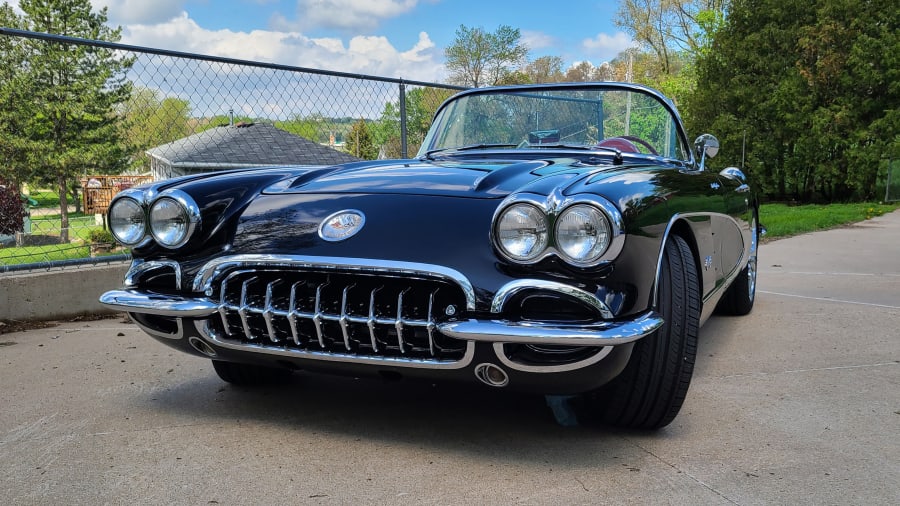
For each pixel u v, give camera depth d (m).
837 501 1.95
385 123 5.99
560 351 2.08
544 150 3.23
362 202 2.34
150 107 5.00
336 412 2.69
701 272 2.72
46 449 2.33
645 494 1.99
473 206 2.23
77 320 4.62
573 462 2.21
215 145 5.10
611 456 2.26
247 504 1.93
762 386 3.04
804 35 20.73
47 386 3.06
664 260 2.30
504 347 2.05
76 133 5.60
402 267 2.11
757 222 4.71
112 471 2.15
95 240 5.23
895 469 2.16
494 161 2.88
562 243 2.00
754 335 4.04
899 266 6.91
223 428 2.53
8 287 4.37
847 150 19.97
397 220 2.23
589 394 2.42
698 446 2.35
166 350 3.74
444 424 2.55
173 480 2.08
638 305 2.07
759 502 1.94
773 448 2.33
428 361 2.12
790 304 5.01
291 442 2.39
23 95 5.42
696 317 2.35
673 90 33.06
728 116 21.86
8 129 5.43
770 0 21.75
